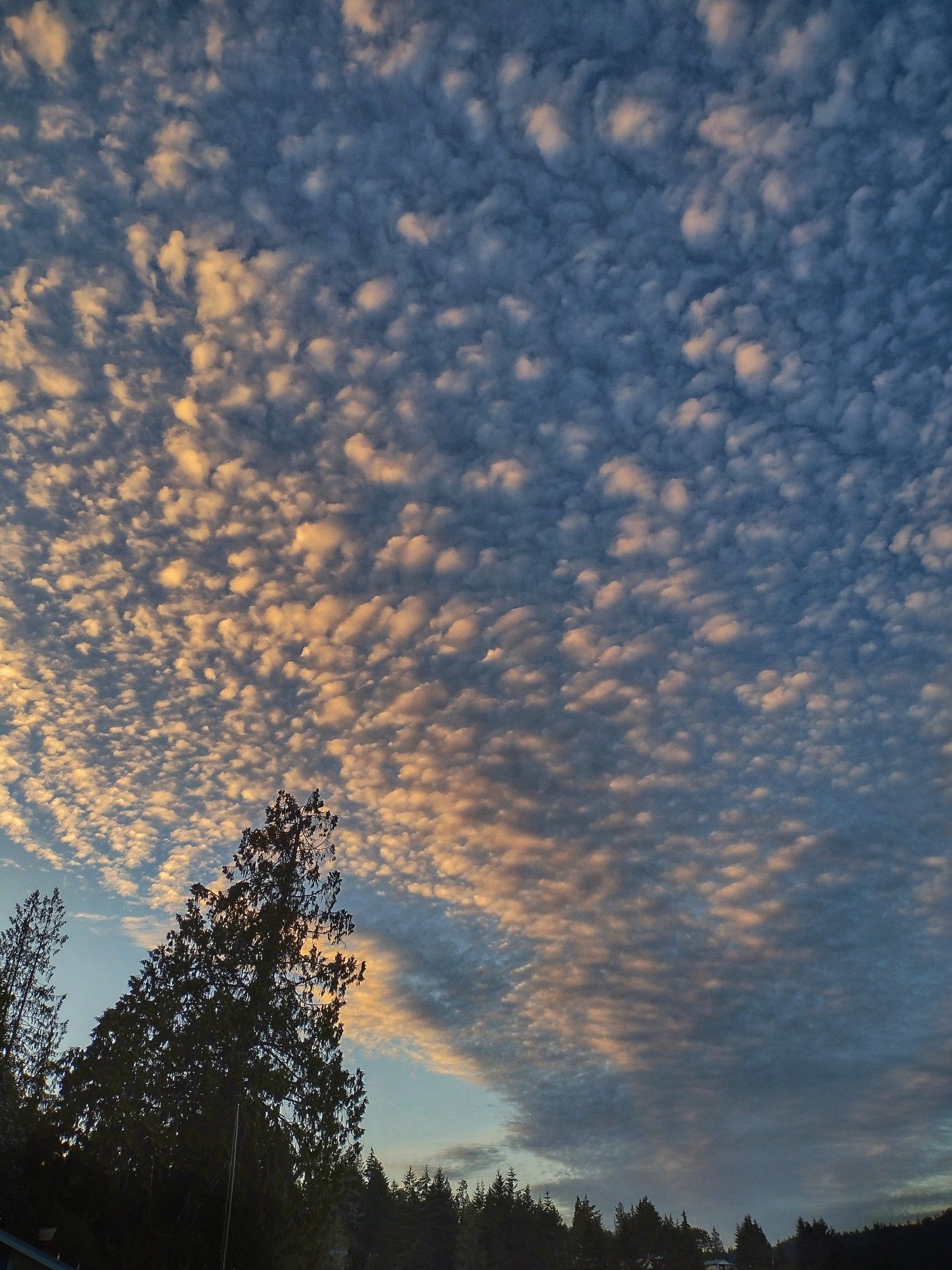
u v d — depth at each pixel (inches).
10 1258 590.6
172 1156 1055.0
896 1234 3919.8
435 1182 3892.7
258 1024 1186.0
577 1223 4151.1
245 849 1358.3
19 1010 1286.9
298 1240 1089.4
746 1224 4633.4
